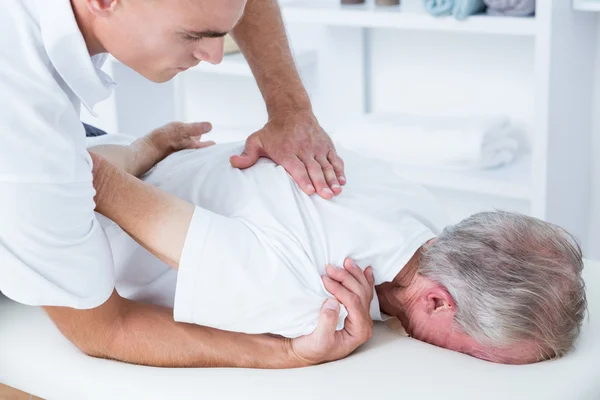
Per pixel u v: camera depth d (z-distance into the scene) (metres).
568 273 1.71
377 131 3.28
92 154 1.63
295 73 2.04
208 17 1.43
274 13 2.08
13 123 1.43
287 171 1.84
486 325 1.69
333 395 1.61
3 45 1.45
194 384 1.67
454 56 3.40
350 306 1.72
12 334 1.90
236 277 1.64
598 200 3.30
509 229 1.74
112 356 1.75
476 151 3.09
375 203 1.83
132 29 1.45
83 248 1.55
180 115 3.80
